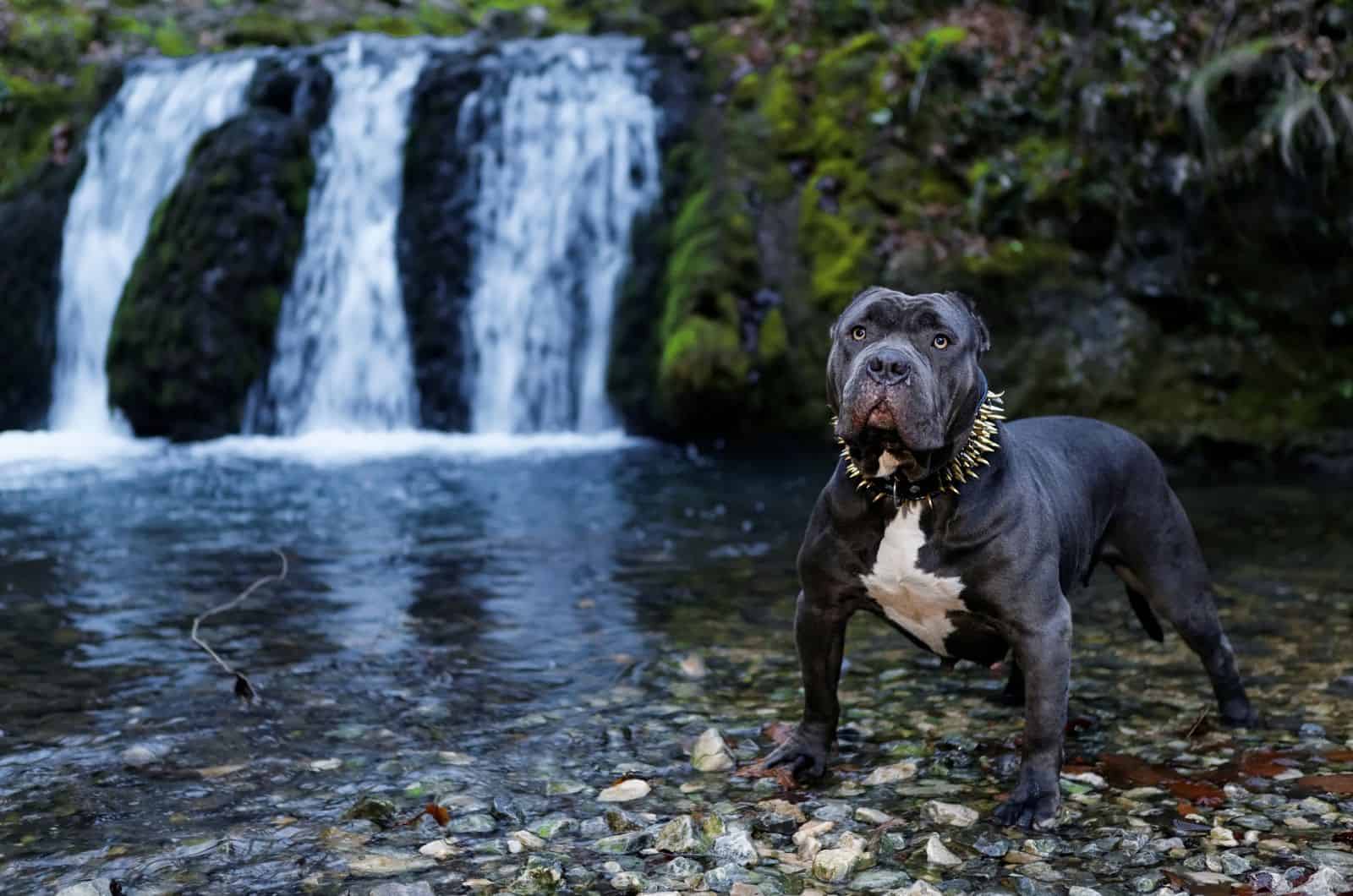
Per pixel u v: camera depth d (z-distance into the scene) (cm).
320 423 1212
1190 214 1072
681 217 1180
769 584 630
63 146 1374
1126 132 1095
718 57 1268
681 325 1106
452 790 360
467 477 959
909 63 1182
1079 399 1070
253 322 1188
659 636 538
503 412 1205
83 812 346
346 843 323
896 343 323
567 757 392
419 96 1278
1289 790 357
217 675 480
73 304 1277
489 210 1240
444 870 306
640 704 445
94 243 1290
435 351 1213
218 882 300
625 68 1295
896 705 445
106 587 619
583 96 1273
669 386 1088
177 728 418
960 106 1159
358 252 1238
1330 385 1063
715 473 977
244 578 639
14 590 612
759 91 1217
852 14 1259
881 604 357
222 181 1197
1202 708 436
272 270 1209
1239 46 1079
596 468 997
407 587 623
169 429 1162
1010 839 324
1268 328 1080
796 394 1103
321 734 413
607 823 335
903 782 368
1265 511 832
